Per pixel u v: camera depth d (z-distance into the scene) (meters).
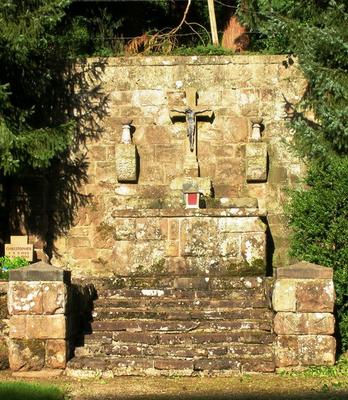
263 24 15.33
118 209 14.88
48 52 15.70
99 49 19.25
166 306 12.00
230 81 16.22
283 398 8.87
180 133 16.16
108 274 16.00
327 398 8.84
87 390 9.45
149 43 19.08
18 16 14.09
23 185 15.96
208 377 10.27
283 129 16.11
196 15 22.75
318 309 10.50
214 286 12.77
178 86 16.25
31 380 10.06
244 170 16.09
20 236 15.71
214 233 14.14
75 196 16.16
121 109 16.27
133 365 10.36
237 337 10.98
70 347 10.60
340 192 12.95
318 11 13.99
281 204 15.95
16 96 15.30
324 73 13.29
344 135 13.24
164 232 14.20
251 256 14.07
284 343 10.45
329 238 12.80
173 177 16.09
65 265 16.06
